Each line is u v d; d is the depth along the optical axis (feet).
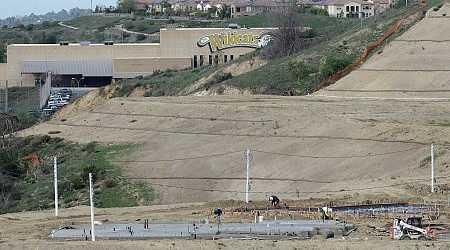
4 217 394.32
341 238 322.96
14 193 533.14
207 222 362.33
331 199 414.21
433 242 310.45
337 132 548.31
